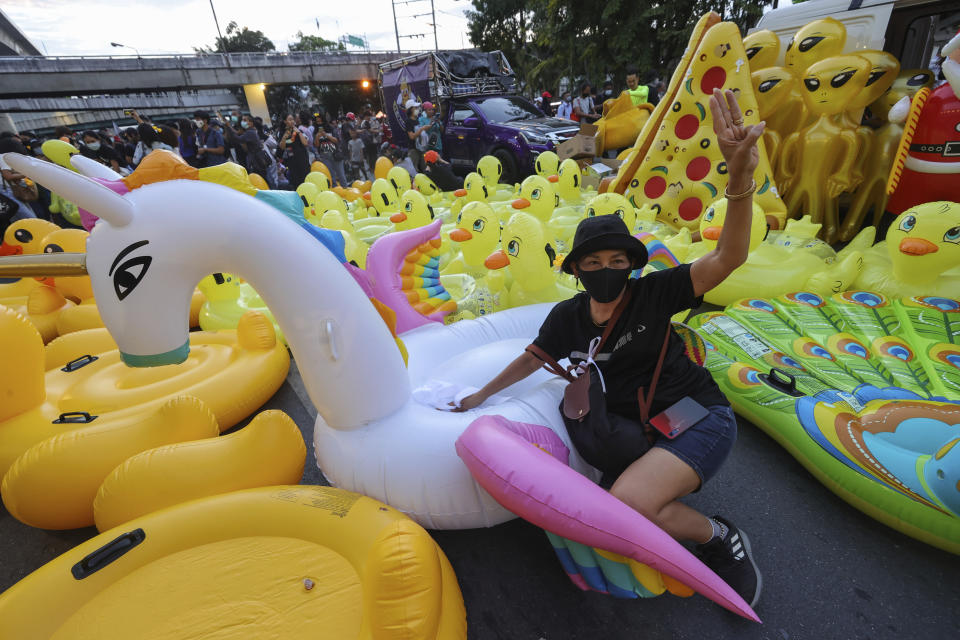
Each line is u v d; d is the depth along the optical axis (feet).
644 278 5.51
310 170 34.27
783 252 13.53
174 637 5.10
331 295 6.02
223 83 87.81
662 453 5.32
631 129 27.17
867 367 9.36
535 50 86.74
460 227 13.48
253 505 6.20
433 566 4.95
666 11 50.85
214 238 5.32
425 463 6.33
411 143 45.29
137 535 5.86
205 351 11.38
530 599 6.43
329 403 6.54
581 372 5.88
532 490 5.18
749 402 8.92
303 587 5.46
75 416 8.53
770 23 19.12
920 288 11.48
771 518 7.35
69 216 23.58
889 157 15.99
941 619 5.84
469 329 9.45
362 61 96.99
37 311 14.62
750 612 4.49
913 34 19.47
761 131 4.20
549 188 16.46
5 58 71.77
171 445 6.90
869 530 7.03
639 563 5.23
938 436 6.71
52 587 5.37
